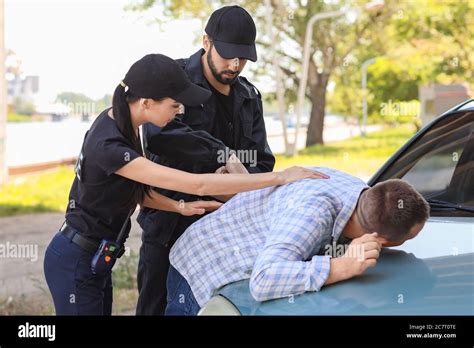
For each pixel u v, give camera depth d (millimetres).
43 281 6281
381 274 2367
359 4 18969
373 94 21062
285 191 2627
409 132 20844
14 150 14469
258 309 2309
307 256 2434
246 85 3578
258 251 2627
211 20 3322
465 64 18875
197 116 3369
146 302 3523
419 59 19281
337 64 19969
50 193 11750
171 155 3266
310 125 19953
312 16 18406
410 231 2363
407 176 3523
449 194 3232
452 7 18188
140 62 2727
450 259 2438
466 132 3422
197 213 3090
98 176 2723
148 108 2738
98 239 2828
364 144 18734
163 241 3400
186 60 3525
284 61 19656
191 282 2775
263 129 3645
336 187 2539
